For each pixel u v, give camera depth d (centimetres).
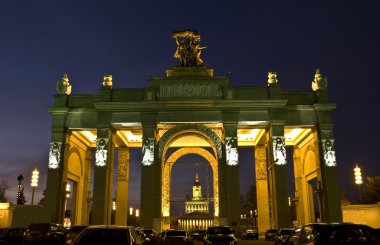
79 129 5434
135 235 1662
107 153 5197
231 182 5053
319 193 5219
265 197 6150
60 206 5194
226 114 5262
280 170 5103
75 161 5972
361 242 1403
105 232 1513
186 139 5978
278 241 3416
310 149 5850
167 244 3253
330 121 5344
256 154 6400
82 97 5566
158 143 5284
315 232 1478
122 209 6144
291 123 5356
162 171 5247
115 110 5309
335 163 5181
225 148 5169
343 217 5331
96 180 5106
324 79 5534
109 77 5541
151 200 4991
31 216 5275
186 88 5378
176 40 6038
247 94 5397
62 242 3472
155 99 5341
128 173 6372
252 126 5447
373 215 5222
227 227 3522
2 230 3422
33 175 5456
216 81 5422
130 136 6141
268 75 5556
